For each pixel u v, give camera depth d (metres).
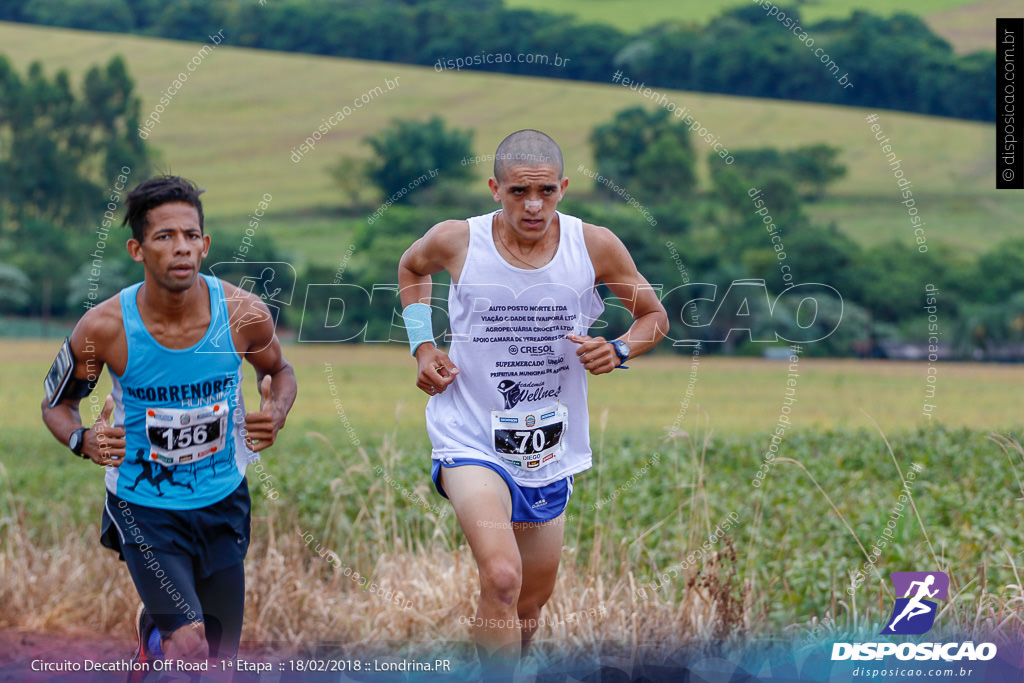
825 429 23.56
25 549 12.28
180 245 7.65
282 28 94.38
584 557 12.09
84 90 81.50
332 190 79.38
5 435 27.70
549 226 8.61
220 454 8.23
